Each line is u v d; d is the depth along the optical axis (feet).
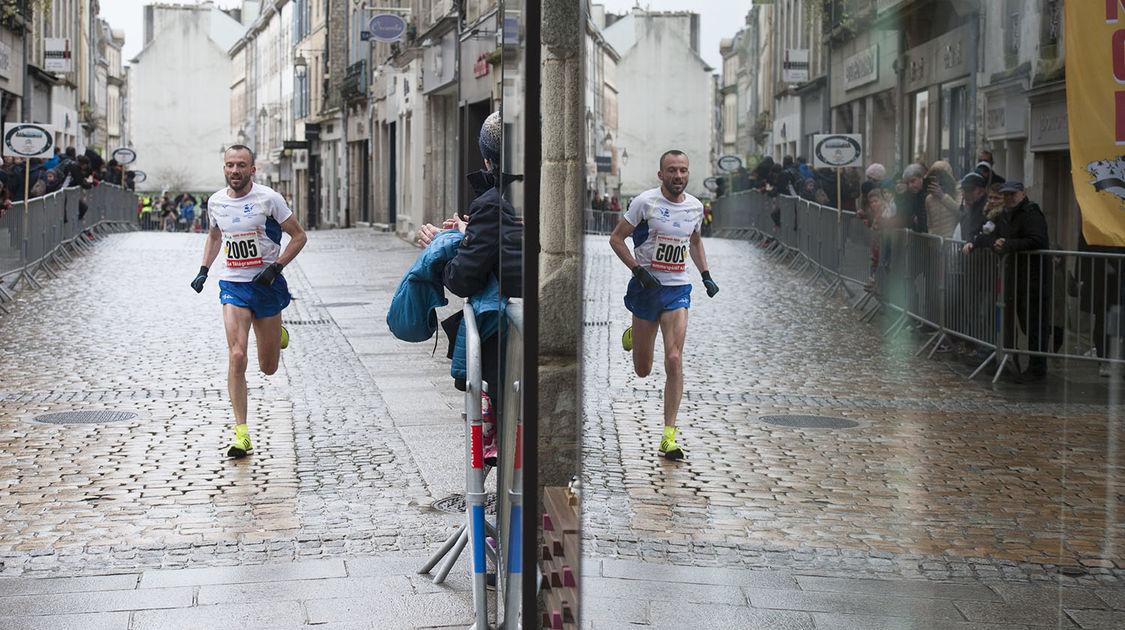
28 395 28.19
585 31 8.32
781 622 9.05
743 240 8.73
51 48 110.32
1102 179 9.68
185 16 273.95
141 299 50.83
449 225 14.05
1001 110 9.37
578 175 8.45
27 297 51.13
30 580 14.64
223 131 275.80
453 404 26.89
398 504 18.29
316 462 21.25
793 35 8.54
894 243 9.04
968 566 9.55
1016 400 9.87
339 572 14.90
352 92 139.54
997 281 9.59
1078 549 9.98
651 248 8.64
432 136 89.92
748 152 8.61
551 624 8.86
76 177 78.33
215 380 30.42
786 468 8.99
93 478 20.08
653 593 8.96
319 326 41.96
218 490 19.25
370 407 26.61
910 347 9.17
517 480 9.78
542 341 8.64
